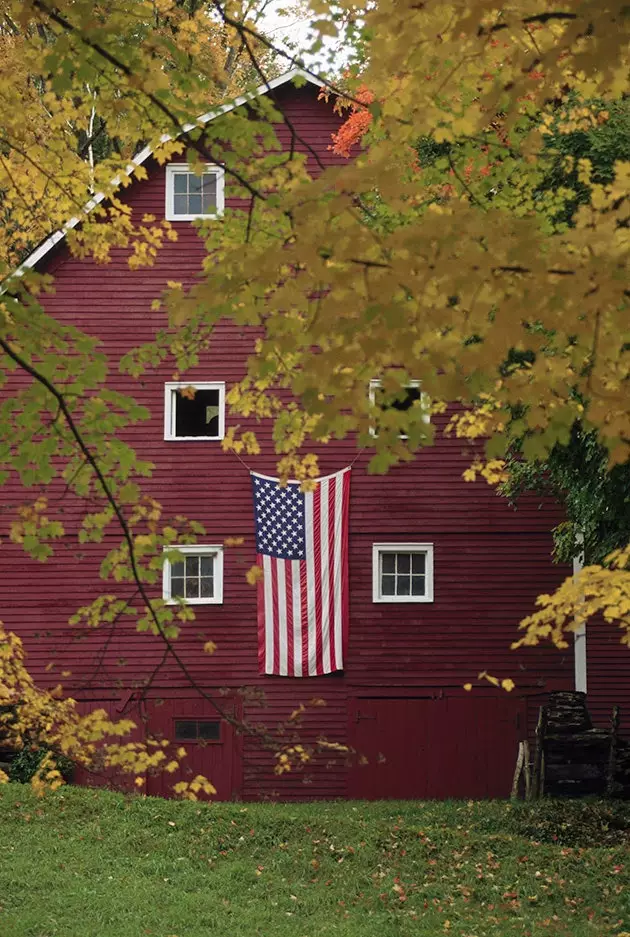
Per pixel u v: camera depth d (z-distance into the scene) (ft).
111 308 84.17
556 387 19.44
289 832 65.51
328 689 82.74
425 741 82.38
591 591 26.48
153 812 67.97
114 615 25.00
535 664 82.89
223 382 83.87
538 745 76.13
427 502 83.97
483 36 19.81
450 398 18.10
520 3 19.25
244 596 82.94
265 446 83.71
